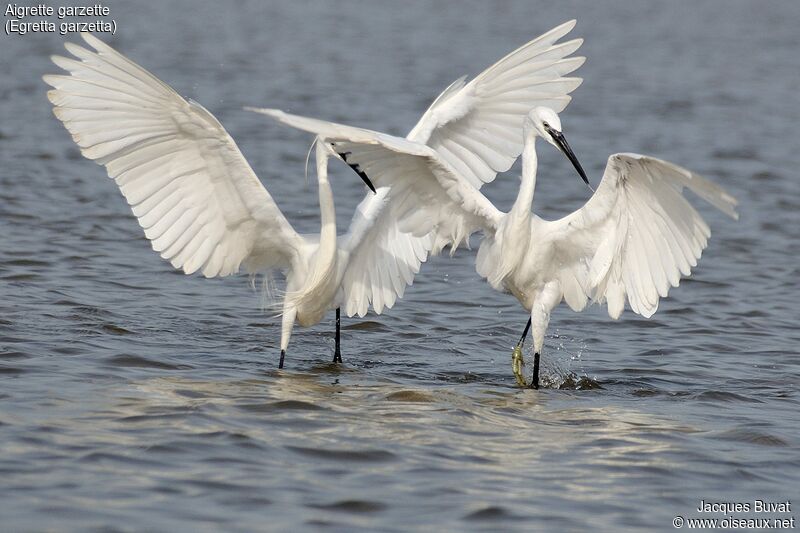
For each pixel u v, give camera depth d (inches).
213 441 405.4
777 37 2178.9
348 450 405.1
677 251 490.6
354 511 350.6
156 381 489.7
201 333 594.9
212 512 343.6
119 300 648.4
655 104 1512.1
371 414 454.3
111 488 357.4
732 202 437.7
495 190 1059.9
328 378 519.5
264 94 1424.7
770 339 636.1
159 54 1686.8
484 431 440.1
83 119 492.1
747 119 1437.0
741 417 476.7
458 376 544.7
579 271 527.5
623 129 1341.0
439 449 413.1
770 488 388.5
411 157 498.0
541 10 2481.5
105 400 450.9
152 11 2167.8
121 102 490.6
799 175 1143.0
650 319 681.0
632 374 557.9
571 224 510.6
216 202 517.0
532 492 374.6
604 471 398.3
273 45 1871.3
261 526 335.0
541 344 538.6
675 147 1248.2
